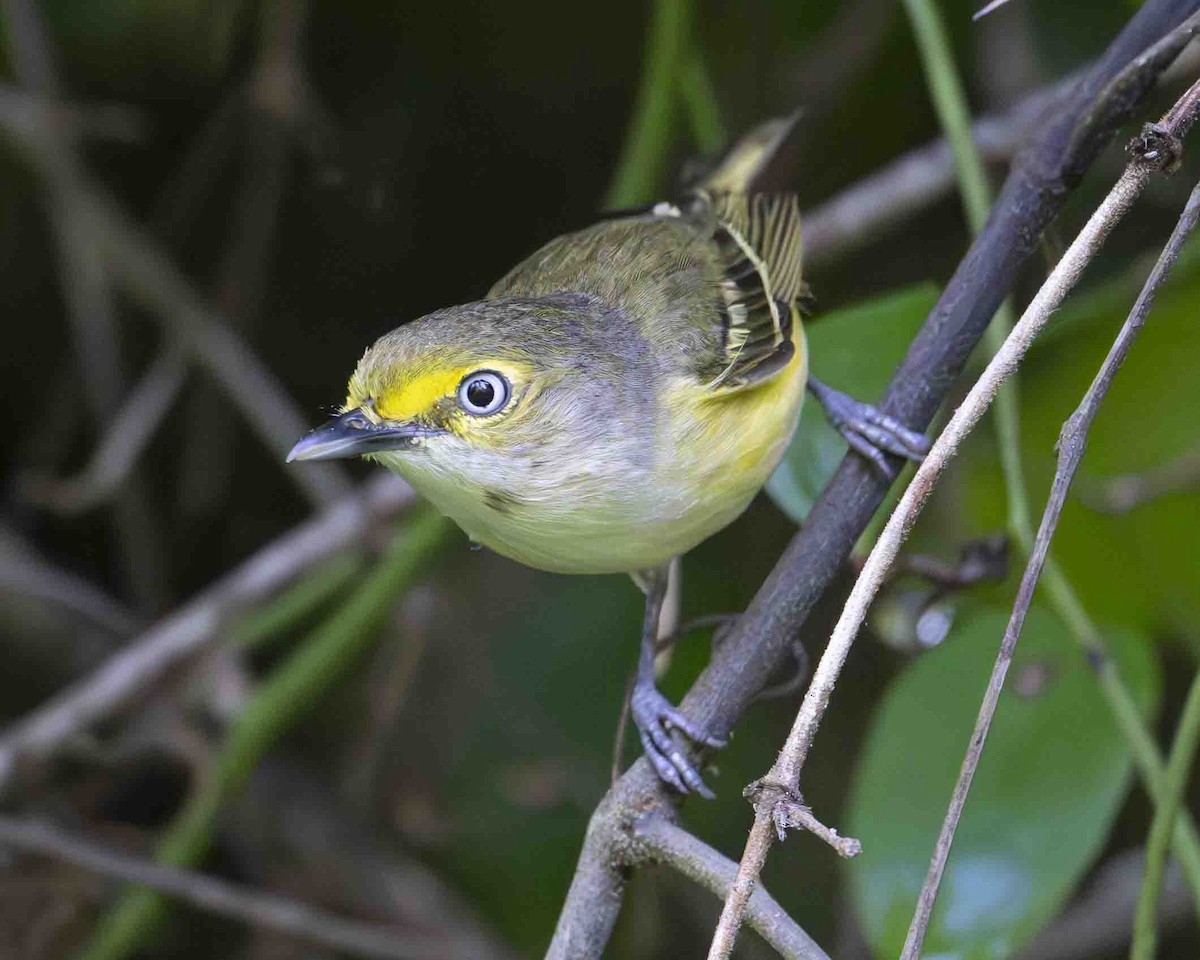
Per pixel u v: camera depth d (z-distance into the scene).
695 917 10.55
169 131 11.27
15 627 11.10
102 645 11.16
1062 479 5.04
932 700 7.09
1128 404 8.50
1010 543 6.90
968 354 6.13
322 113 10.74
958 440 4.95
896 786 6.89
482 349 6.20
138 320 11.96
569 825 10.72
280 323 11.52
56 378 11.76
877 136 10.99
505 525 6.41
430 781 10.90
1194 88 5.01
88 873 10.11
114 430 10.88
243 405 10.61
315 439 6.23
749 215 7.61
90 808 10.45
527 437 6.23
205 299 11.53
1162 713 10.82
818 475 7.16
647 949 10.38
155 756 10.05
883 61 10.72
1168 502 8.40
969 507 8.66
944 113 7.19
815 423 7.26
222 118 10.85
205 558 11.83
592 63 11.10
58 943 9.97
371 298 11.44
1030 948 10.28
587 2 10.93
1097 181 9.96
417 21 11.00
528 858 10.68
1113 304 8.27
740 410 6.52
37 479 10.89
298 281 11.43
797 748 4.71
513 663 11.01
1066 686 7.06
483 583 11.27
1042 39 10.33
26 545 11.25
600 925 5.46
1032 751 6.88
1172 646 10.29
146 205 11.63
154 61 10.80
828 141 11.01
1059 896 6.44
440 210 11.29
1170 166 5.02
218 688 10.04
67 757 10.38
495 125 11.21
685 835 5.36
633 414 6.34
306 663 9.03
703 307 6.76
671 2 8.82
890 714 7.08
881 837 6.76
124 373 11.66
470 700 11.00
